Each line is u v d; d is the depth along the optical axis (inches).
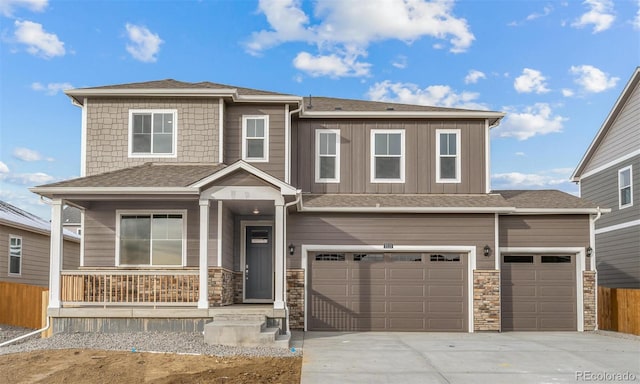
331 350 536.1
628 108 902.4
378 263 714.8
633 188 882.8
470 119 757.9
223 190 594.2
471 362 483.2
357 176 749.9
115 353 478.3
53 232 589.3
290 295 702.5
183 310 578.9
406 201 720.3
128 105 700.0
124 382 395.2
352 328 706.8
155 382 393.1
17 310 776.9
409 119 756.6
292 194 591.2
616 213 935.0
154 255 669.9
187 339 541.6
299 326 698.8
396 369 451.5
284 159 713.6
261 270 720.3
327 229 711.7
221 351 498.3
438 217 714.8
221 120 697.6
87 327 576.4
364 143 754.2
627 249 896.9
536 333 701.9
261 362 462.9
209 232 631.2
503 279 733.3
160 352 484.4
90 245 671.8
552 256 737.6
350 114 748.6
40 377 410.3
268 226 724.7
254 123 720.3
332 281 711.7
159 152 695.1
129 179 618.5
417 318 708.0
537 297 732.0
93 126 697.0
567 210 724.7
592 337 660.1
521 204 737.6
